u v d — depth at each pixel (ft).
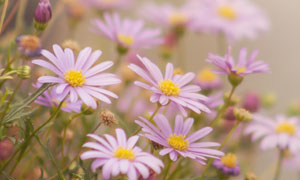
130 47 1.77
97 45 2.23
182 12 2.15
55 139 1.61
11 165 1.57
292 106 2.20
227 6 2.26
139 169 1.33
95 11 2.04
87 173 1.43
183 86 1.48
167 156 1.47
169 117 1.67
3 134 1.45
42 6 1.45
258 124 1.87
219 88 1.85
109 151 1.35
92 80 1.42
